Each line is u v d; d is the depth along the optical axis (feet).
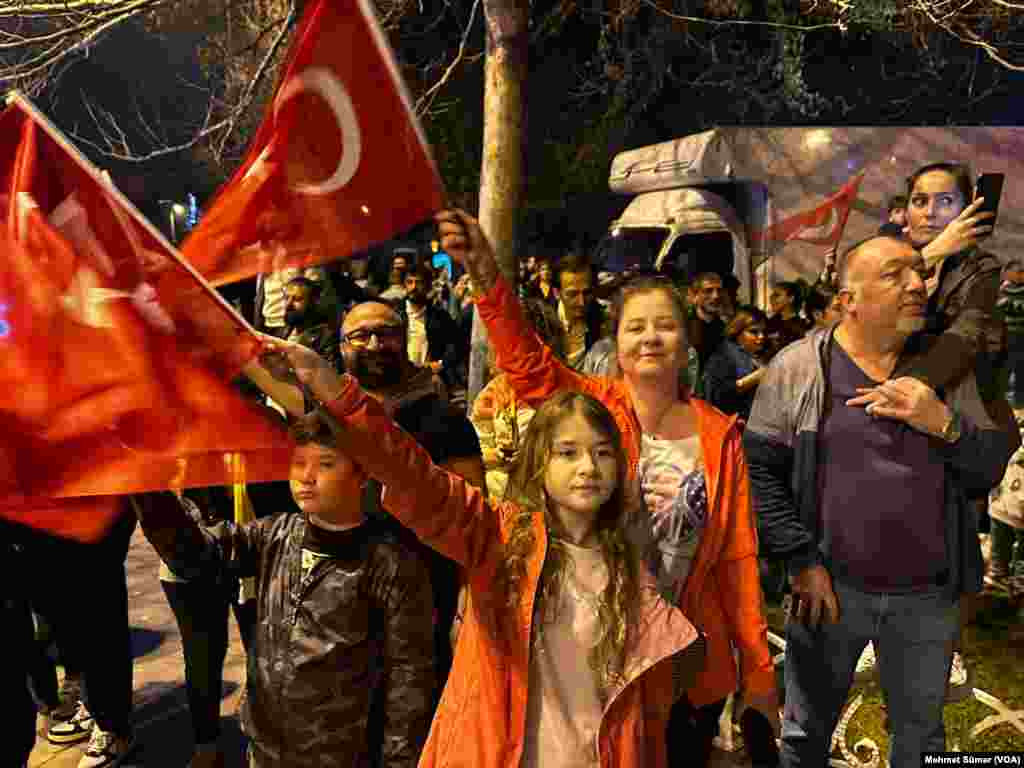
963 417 9.36
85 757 12.71
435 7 44.78
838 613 9.68
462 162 54.90
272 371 6.46
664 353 8.87
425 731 8.31
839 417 9.61
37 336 6.12
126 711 12.77
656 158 37.32
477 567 7.32
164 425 6.23
